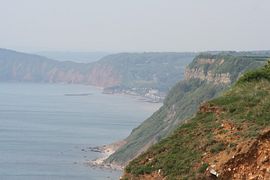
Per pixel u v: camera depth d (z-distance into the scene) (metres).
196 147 29.61
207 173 26.92
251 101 32.44
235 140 27.78
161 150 31.45
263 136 26.42
